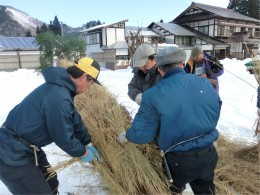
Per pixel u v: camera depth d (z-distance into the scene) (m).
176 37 27.78
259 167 2.77
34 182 1.90
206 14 29.94
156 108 1.79
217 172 2.67
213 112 1.89
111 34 25.14
